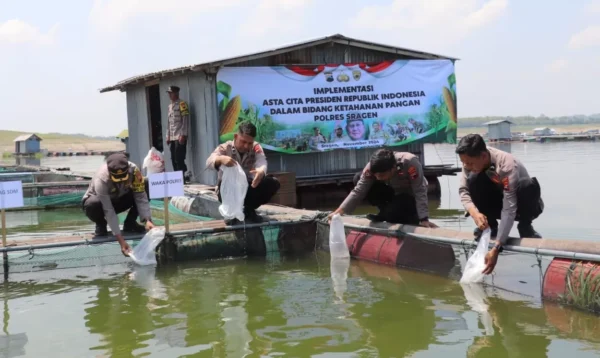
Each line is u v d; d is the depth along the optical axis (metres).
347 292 5.62
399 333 4.43
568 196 12.05
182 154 12.87
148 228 7.14
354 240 7.39
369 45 13.49
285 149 12.99
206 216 10.52
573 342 4.10
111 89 16.89
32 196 14.57
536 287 5.51
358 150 13.86
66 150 55.53
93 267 7.02
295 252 7.75
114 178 6.59
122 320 4.95
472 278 5.66
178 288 5.96
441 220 10.17
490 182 5.79
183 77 13.42
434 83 14.28
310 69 13.09
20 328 4.83
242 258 7.43
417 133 14.17
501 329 4.43
